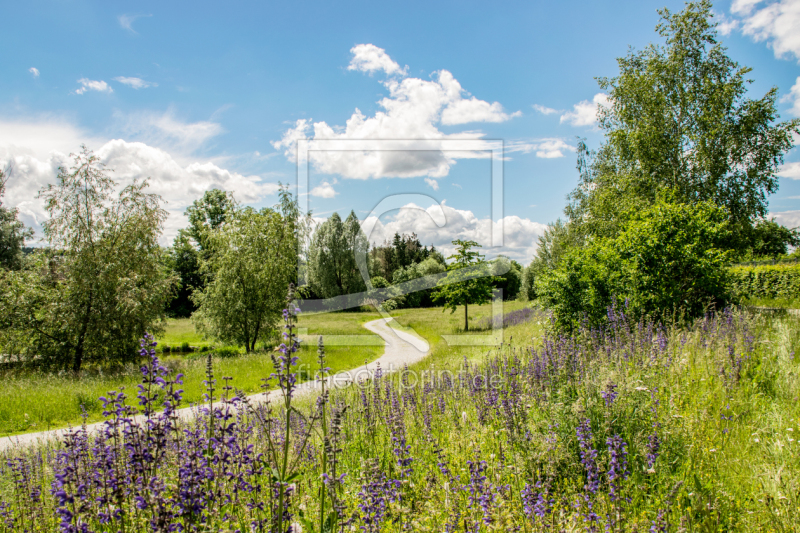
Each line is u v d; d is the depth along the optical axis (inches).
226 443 107.3
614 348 285.0
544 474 145.3
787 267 814.5
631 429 163.6
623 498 125.8
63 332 805.9
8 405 466.9
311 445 170.1
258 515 111.3
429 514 124.3
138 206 864.9
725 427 176.1
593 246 546.3
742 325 329.7
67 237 809.5
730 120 924.0
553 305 517.7
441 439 192.7
